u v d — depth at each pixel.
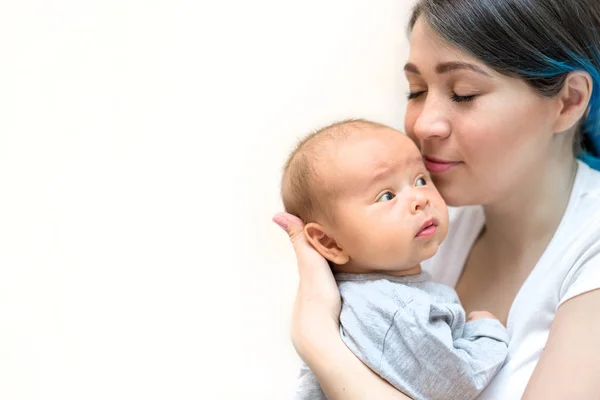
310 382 1.18
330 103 1.95
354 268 1.16
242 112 1.93
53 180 1.89
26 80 1.87
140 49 1.89
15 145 1.88
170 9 1.89
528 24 1.07
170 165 1.93
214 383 1.95
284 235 1.96
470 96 1.11
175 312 1.94
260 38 1.92
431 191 1.13
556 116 1.15
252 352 1.96
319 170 1.14
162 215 1.93
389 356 1.04
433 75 1.13
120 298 1.92
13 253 1.89
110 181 1.91
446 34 1.08
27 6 1.85
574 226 1.16
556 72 1.10
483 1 1.06
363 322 1.07
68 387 1.91
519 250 1.26
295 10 1.92
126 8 1.88
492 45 1.06
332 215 1.13
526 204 1.22
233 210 1.95
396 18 1.92
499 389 1.09
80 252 1.91
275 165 1.94
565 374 0.98
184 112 1.92
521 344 1.13
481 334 1.12
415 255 1.10
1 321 1.89
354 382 1.04
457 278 1.41
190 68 1.91
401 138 1.14
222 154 1.94
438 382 1.03
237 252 1.96
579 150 1.29
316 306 1.13
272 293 1.96
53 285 1.90
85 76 1.88
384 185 1.10
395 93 1.94
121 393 1.92
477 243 1.40
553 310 1.12
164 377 1.94
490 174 1.14
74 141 1.89
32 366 1.89
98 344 1.92
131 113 1.90
